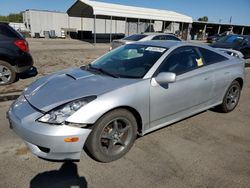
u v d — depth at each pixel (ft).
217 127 12.84
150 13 86.74
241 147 10.78
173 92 10.59
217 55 13.53
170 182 8.21
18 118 8.46
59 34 114.42
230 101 14.79
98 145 8.64
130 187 7.91
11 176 8.25
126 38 37.81
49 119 7.89
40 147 8.23
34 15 107.65
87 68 11.80
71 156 8.15
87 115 7.98
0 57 19.02
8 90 18.15
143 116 9.74
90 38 106.63
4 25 19.34
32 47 53.16
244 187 8.09
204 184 8.16
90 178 8.29
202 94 12.26
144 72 10.09
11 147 10.02
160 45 11.83
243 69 15.10
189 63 11.72
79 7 84.28
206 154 10.05
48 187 7.82
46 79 10.73
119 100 8.66
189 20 99.55
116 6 82.58
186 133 11.95
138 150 10.12
